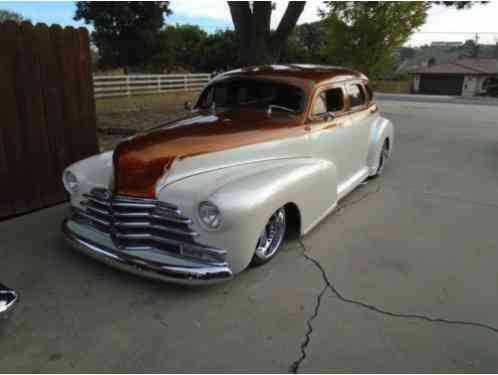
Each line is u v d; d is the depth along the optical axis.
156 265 2.81
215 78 4.49
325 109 4.15
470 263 3.54
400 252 3.72
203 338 2.55
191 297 2.97
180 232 2.82
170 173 2.91
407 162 7.12
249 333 2.60
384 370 2.32
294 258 3.56
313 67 4.64
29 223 4.18
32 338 2.52
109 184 3.06
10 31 3.98
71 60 4.56
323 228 4.22
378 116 5.97
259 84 4.09
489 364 2.38
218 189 2.79
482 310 2.88
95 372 2.27
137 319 2.72
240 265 2.88
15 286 3.06
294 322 2.71
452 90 39.75
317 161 3.82
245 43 8.35
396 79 43.78
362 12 17.89
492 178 6.18
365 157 5.36
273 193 3.00
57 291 3.01
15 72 4.08
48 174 4.57
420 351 2.47
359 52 18.34
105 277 3.21
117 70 32.91
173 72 33.44
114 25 29.70
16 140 4.21
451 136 9.69
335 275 3.30
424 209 4.82
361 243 3.88
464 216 4.61
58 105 4.52
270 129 3.55
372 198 5.20
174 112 12.23
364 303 2.93
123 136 8.30
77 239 3.19
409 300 2.98
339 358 2.40
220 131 3.33
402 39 18.00
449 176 6.27
